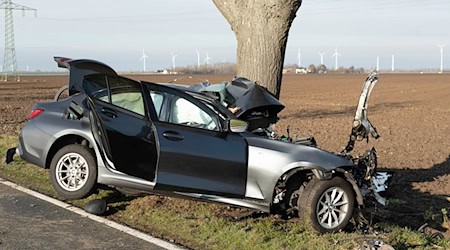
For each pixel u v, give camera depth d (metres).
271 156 6.65
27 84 64.31
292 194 6.93
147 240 6.15
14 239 6.02
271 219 7.11
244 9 9.23
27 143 7.55
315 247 6.03
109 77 7.14
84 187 7.20
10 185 8.55
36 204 7.49
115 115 6.81
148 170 6.75
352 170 7.14
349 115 28.23
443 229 7.63
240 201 6.71
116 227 6.59
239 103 7.60
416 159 13.78
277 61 9.20
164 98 6.95
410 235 6.62
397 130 21.55
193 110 6.98
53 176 7.36
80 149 7.24
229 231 6.46
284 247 6.03
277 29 9.04
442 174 11.67
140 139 6.74
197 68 156.12
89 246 5.88
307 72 192.50
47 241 5.99
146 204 7.49
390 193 9.46
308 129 20.80
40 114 7.61
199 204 7.60
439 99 44.47
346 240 6.25
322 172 6.61
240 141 6.79
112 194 8.03
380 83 78.44
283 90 60.72
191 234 6.43
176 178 6.60
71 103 7.46
